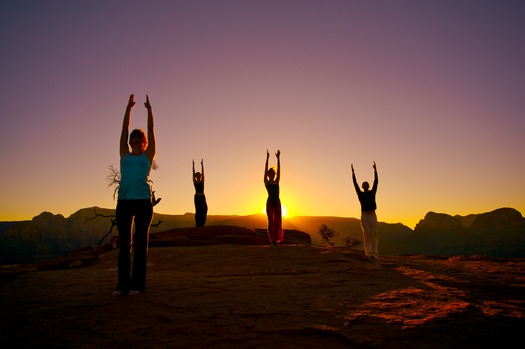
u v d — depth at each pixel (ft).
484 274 22.65
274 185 37.78
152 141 16.67
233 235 56.75
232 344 9.32
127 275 15.28
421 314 11.76
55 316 12.15
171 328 10.62
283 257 30.25
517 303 13.99
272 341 9.48
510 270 24.97
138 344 9.41
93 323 11.25
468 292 15.89
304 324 10.71
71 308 13.08
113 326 10.93
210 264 28.25
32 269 33.45
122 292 15.07
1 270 29.32
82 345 9.43
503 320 11.08
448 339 9.37
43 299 14.90
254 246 36.99
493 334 9.77
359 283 18.51
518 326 10.52
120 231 15.42
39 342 9.75
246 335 9.92
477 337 9.53
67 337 10.07
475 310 12.35
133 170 15.69
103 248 54.19
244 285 17.48
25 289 17.65
